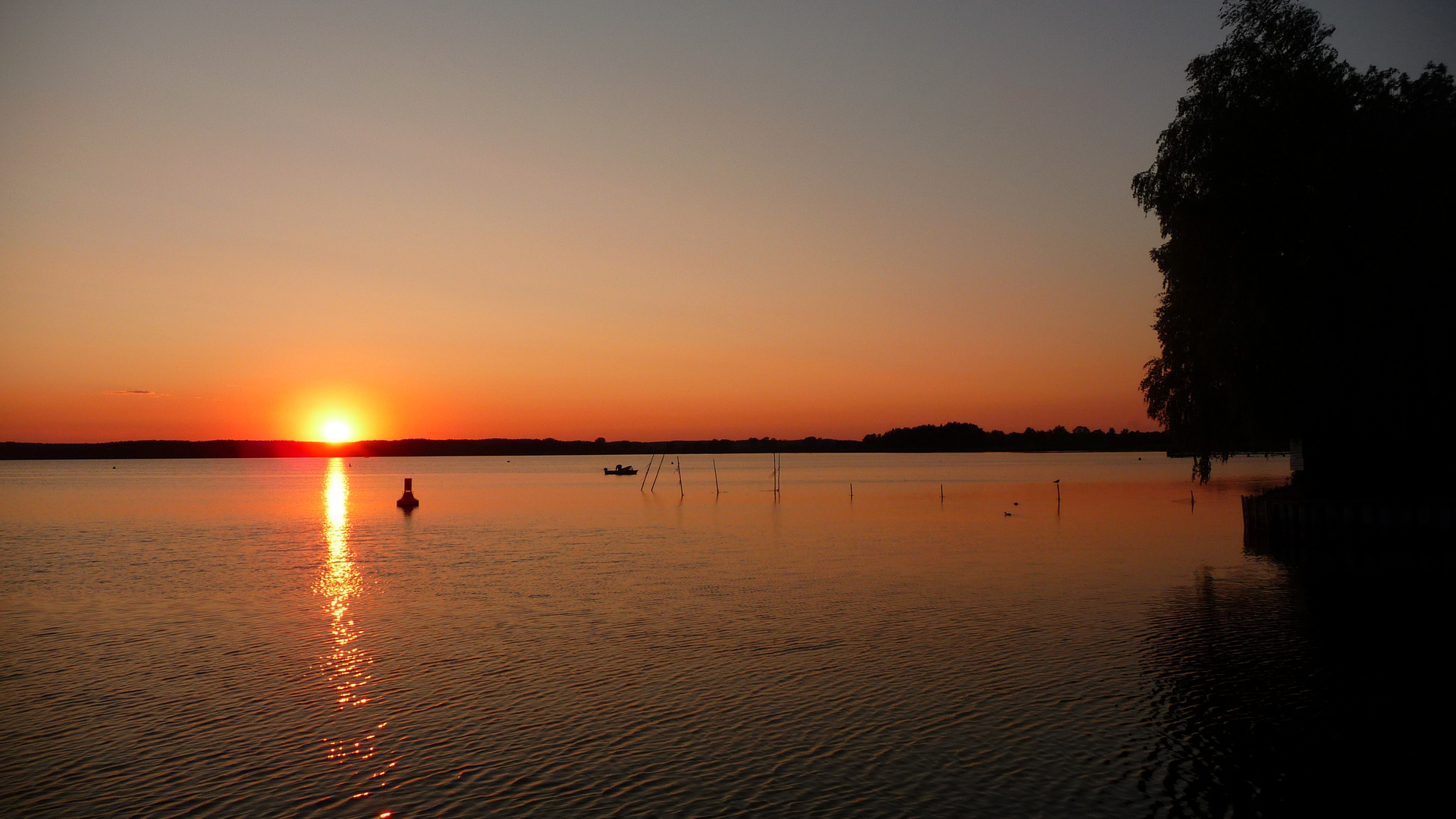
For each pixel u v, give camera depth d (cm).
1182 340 4791
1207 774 1611
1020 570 4169
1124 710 1964
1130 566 4266
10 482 17375
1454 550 4228
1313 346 4025
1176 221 4362
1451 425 4319
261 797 1548
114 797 1550
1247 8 4372
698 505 9569
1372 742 1758
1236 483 13500
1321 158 3934
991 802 1496
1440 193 3875
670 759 1702
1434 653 2445
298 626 2964
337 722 1936
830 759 1692
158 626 2966
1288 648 2509
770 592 3588
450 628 2909
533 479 18450
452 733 1858
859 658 2436
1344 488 4806
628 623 2969
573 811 1481
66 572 4341
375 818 1461
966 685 2166
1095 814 1449
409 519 7762
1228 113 4197
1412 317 3884
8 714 1995
